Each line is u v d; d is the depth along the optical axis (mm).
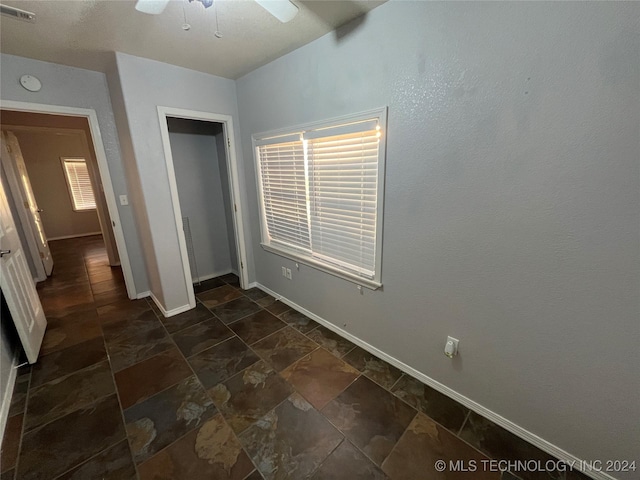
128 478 1264
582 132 1026
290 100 2201
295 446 1402
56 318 2678
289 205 2543
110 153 2719
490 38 1170
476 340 1510
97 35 1812
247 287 3314
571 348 1211
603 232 1049
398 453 1362
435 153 1443
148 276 3094
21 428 1511
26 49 1997
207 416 1584
